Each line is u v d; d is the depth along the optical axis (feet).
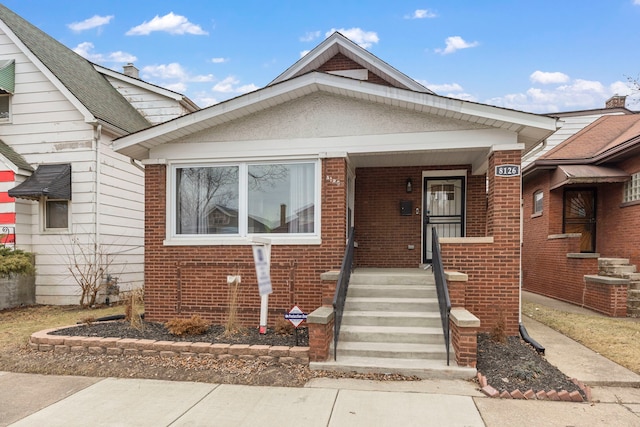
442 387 16.57
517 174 23.08
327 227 24.48
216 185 26.32
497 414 14.20
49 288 35.99
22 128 36.78
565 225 40.52
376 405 14.87
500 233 23.29
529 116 21.99
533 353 20.10
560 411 14.49
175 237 26.37
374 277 24.73
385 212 31.86
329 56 37.17
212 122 25.14
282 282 24.79
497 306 23.27
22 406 15.01
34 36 41.78
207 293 25.62
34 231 36.29
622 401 15.42
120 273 39.04
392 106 24.06
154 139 25.36
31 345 21.21
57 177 34.71
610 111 50.21
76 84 39.50
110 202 37.73
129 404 15.11
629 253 34.14
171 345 19.81
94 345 20.45
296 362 18.80
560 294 37.73
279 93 23.77
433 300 22.57
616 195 36.24
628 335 23.85
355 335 20.40
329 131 24.63
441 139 23.73
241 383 17.04
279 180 25.63
